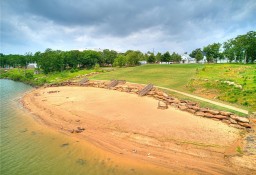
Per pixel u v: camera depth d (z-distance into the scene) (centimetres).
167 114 2452
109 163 1541
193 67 6419
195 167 1453
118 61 10288
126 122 2228
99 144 1839
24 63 11588
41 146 1834
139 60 11044
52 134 2106
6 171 1446
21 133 2152
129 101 3142
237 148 1625
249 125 1995
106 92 4025
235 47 8000
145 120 2262
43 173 1415
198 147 1666
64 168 1476
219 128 2006
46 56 9188
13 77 8969
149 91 3609
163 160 1555
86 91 4291
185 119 2266
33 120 2581
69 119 2473
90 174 1401
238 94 2906
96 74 6988
